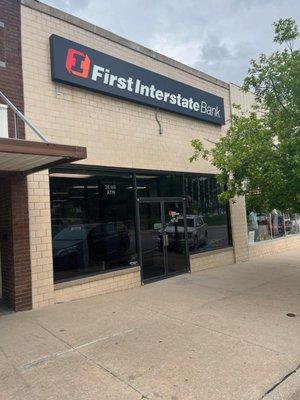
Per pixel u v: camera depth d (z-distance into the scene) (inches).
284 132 323.3
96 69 357.7
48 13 332.5
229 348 208.4
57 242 328.8
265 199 341.4
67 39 337.4
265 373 178.5
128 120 391.9
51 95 329.1
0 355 206.8
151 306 299.9
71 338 229.9
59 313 286.2
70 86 343.0
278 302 302.8
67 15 345.4
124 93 382.9
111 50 380.2
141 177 406.3
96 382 173.5
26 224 302.7
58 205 331.9
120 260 376.5
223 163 345.4
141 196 403.2
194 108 468.1
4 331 246.8
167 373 180.4
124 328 246.1
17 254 296.7
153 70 423.8
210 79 504.7
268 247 586.6
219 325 247.8
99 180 365.4
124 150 385.1
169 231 430.0
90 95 358.6
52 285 314.8
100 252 360.8
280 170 312.8
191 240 460.4
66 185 339.3
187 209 458.0
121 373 181.5
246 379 173.2
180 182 452.8
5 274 310.5
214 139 503.5
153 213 413.4
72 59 339.3
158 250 414.0
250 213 564.1
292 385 168.4
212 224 495.5
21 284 297.4
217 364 188.7
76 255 341.7
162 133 429.4
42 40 327.3
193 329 241.0
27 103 312.3
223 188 514.0
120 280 368.2
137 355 201.8
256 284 373.4
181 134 454.9
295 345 211.0
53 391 166.7
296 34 337.4
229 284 377.7
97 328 247.3
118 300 323.0
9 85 302.0
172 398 158.6
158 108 426.0
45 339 229.3
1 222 312.2
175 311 283.6
